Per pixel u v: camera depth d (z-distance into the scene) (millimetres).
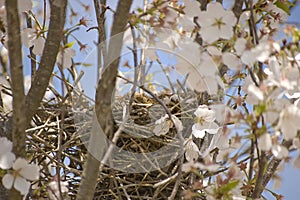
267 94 2420
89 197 2586
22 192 2588
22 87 2416
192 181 3031
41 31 3143
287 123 2393
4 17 2959
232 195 2707
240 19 2891
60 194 2723
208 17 2631
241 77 3080
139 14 2648
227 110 2734
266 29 2965
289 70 2496
